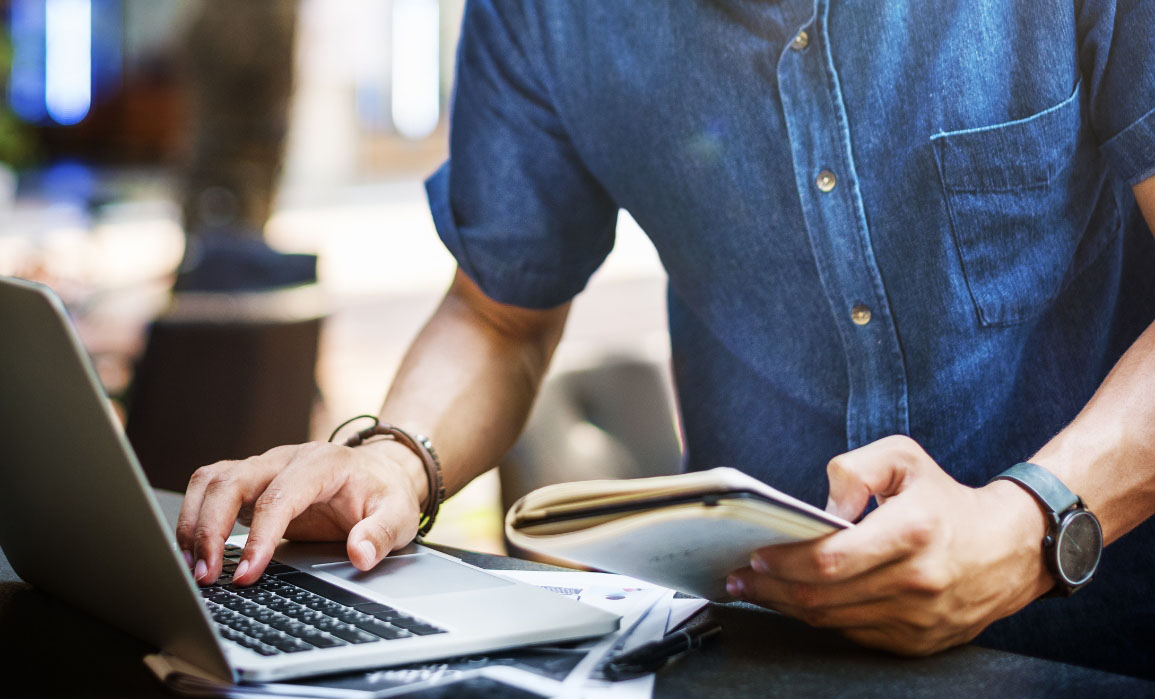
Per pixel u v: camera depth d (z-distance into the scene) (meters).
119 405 2.60
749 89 1.09
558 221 1.27
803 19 1.04
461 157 1.29
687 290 1.25
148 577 0.72
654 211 1.21
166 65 15.44
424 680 0.73
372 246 10.52
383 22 17.02
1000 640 1.18
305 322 2.44
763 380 1.25
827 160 1.08
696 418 1.34
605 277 7.90
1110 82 1.01
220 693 0.70
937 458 1.15
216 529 0.91
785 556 0.75
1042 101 1.04
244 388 2.37
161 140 15.62
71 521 0.78
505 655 0.78
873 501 1.20
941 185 1.06
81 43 15.68
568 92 1.19
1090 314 1.14
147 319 2.35
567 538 0.77
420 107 17.69
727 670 0.77
